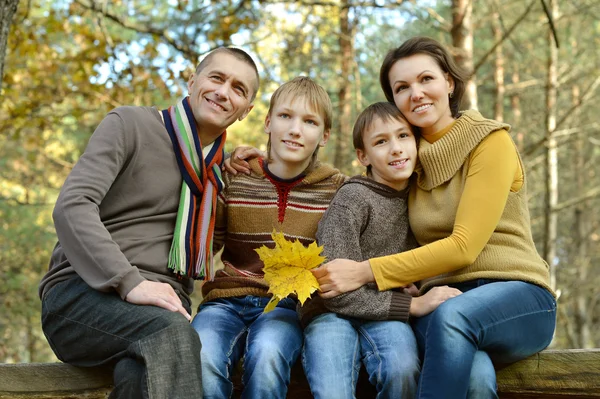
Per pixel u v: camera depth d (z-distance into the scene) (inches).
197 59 262.5
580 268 548.7
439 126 97.0
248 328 92.8
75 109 302.4
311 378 83.1
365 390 89.3
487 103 488.7
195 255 91.0
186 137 93.4
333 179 102.4
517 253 90.0
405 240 95.4
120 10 324.5
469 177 90.7
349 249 90.7
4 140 414.0
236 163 103.1
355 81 359.9
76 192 83.6
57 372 86.9
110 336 80.4
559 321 558.9
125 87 284.4
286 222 98.1
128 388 76.9
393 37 394.6
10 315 388.8
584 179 614.5
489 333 82.0
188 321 80.0
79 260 82.1
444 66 98.0
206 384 82.2
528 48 446.6
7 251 389.7
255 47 337.4
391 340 84.7
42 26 298.4
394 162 94.0
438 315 81.4
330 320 87.7
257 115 363.3
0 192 395.2
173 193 92.2
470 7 277.6
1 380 85.0
